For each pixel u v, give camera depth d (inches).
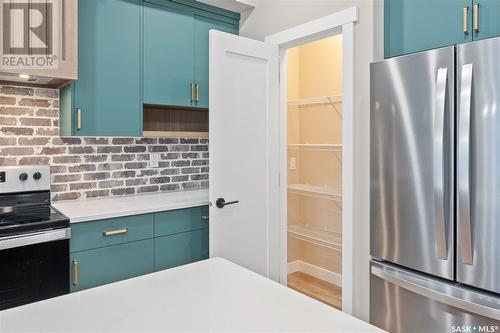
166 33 106.7
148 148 118.3
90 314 33.3
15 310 34.1
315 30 100.0
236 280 41.9
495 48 57.4
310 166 145.5
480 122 59.2
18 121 94.3
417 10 80.3
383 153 73.3
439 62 64.2
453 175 62.6
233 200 102.1
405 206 69.8
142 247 93.1
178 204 99.3
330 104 135.9
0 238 71.4
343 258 94.0
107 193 110.0
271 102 111.0
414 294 69.1
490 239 58.3
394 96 70.9
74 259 82.5
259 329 30.7
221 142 99.0
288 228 145.6
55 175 100.6
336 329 30.9
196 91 113.8
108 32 95.6
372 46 87.1
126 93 99.3
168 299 36.6
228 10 121.7
